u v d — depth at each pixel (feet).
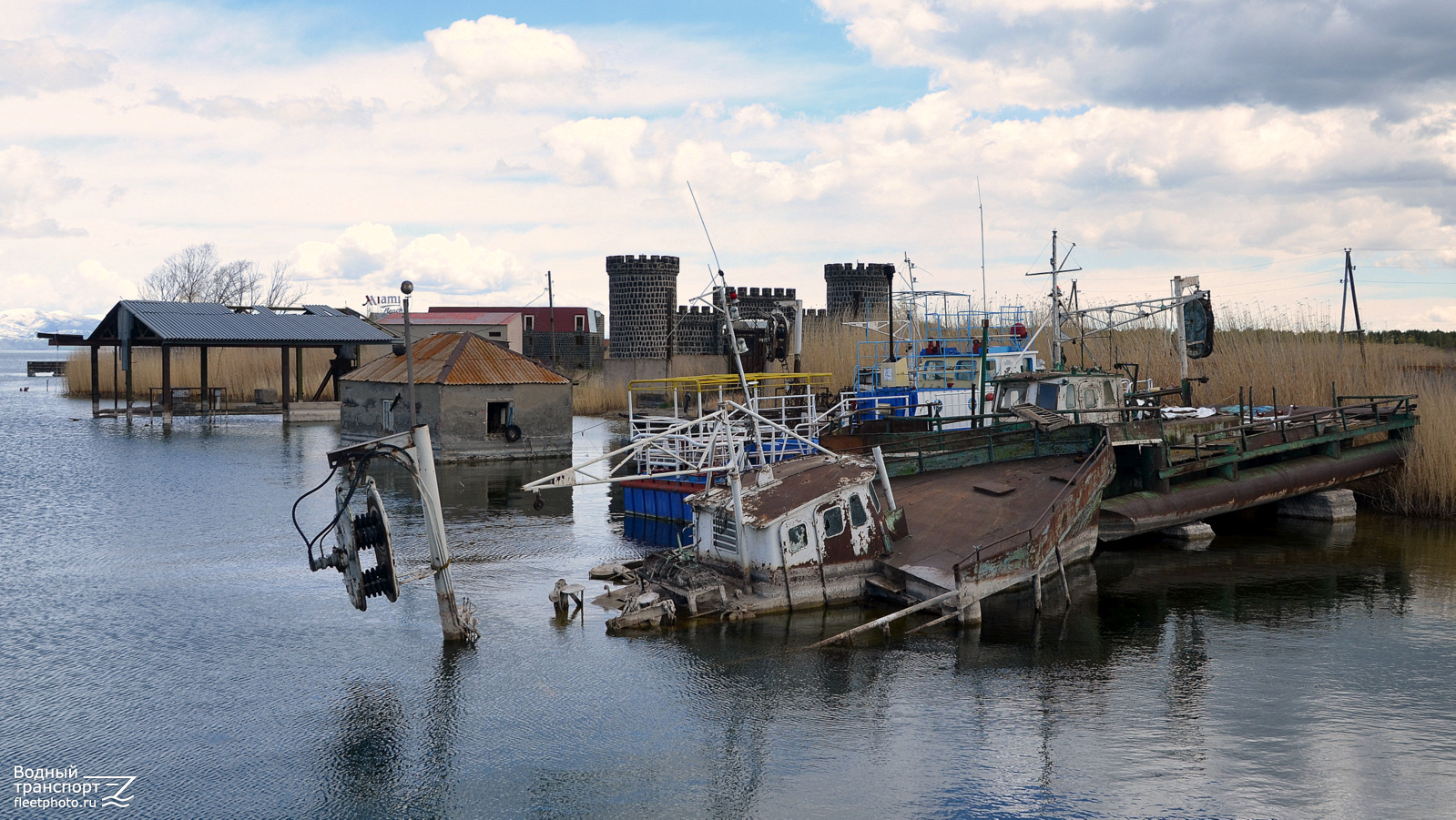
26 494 106.01
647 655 53.11
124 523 90.74
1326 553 76.43
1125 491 79.87
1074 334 128.77
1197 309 99.91
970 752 41.75
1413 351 167.73
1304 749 41.96
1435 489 91.15
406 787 39.47
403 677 50.83
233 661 53.62
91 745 43.34
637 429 97.19
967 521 65.72
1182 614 60.34
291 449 147.23
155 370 251.39
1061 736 43.16
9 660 53.93
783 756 41.57
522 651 54.34
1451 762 40.83
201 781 40.06
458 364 134.41
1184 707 46.21
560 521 91.40
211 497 104.63
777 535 59.77
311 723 45.44
